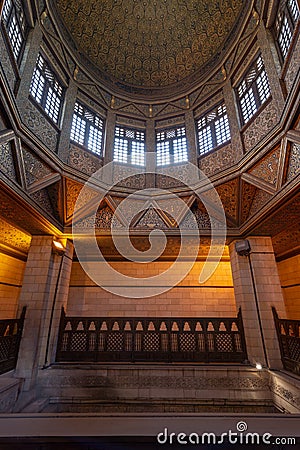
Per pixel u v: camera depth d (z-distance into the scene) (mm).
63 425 942
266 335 5367
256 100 5363
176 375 4984
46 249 5980
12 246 7805
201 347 5559
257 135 5113
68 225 6199
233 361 5398
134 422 967
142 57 7742
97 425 943
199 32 7141
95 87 7039
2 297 7844
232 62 6305
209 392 4836
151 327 7414
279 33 4809
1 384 4277
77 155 5938
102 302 7867
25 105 4629
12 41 4480
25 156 4562
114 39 7359
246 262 6117
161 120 7465
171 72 7762
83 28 6836
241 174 5379
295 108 3750
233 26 6383
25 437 877
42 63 5449
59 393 4883
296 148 4062
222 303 7859
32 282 5680
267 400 4758
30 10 5023
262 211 5113
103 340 5754
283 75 4473
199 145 6672
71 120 6047
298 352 4602
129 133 7227
